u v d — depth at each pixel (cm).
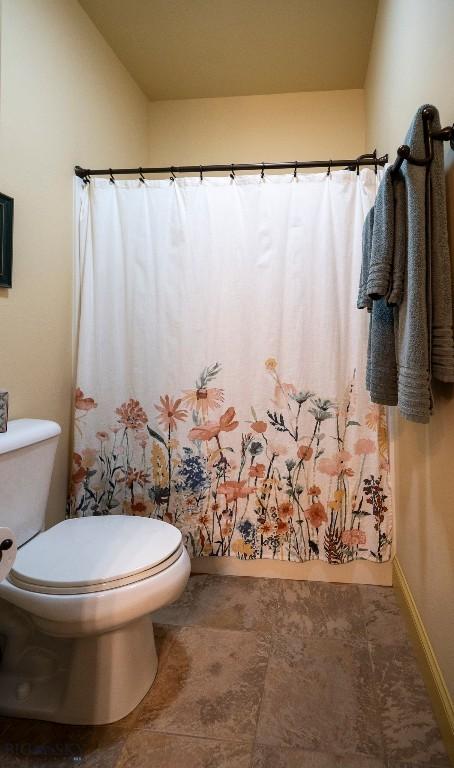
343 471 157
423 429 120
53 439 128
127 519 128
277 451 160
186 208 160
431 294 91
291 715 105
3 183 123
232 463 163
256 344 159
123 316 166
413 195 90
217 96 243
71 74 161
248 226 157
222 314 160
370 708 107
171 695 111
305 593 157
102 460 167
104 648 104
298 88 233
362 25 187
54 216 150
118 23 182
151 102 248
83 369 164
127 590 95
